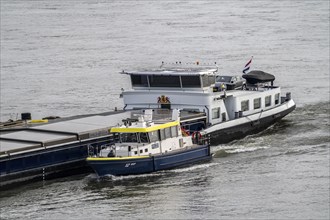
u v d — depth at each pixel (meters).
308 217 170.38
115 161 194.38
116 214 175.12
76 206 181.12
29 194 189.50
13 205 182.50
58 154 199.38
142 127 199.75
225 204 179.62
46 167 196.88
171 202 181.62
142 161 196.88
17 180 192.75
